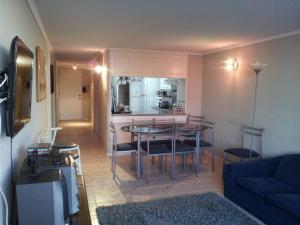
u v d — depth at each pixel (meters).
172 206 3.31
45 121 4.07
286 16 2.97
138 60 5.73
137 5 2.63
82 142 6.91
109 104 5.66
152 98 6.58
